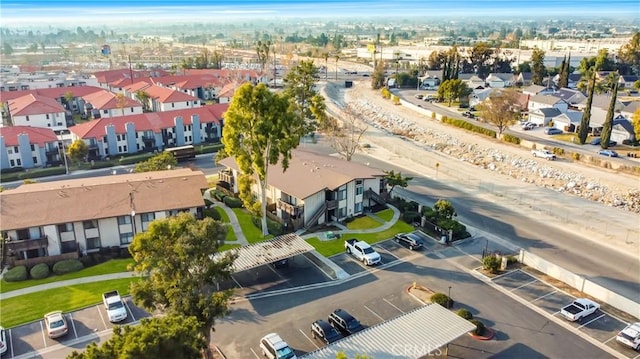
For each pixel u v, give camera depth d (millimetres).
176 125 105125
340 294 47562
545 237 60375
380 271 51969
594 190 76812
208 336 36000
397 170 87938
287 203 63312
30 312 45000
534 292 47688
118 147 99688
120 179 64312
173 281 35312
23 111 117312
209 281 36844
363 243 55250
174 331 26312
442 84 152625
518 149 100062
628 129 99250
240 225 63594
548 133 109938
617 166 85000
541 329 41844
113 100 131375
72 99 144375
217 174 85562
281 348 37469
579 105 127188
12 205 55469
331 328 40562
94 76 177875
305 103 104125
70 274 52000
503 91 114938
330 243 58188
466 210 69125
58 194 58031
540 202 72625
